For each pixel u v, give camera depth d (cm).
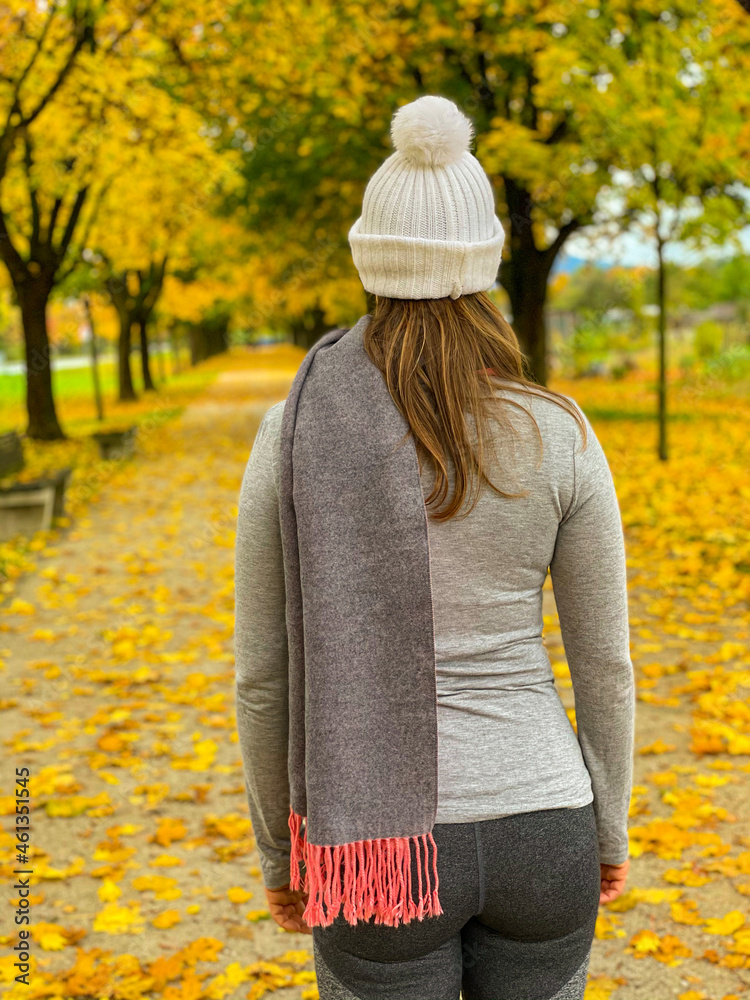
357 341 124
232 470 1195
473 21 1149
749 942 243
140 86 1212
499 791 117
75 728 410
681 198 996
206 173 1359
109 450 1331
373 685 114
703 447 1156
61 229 1725
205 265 2739
